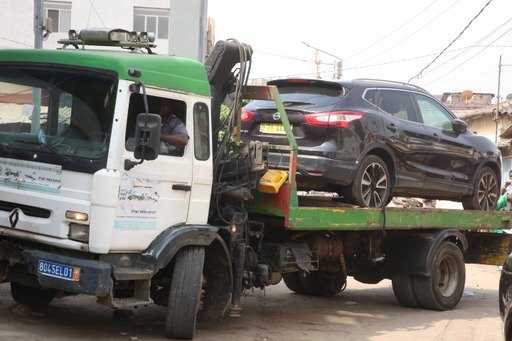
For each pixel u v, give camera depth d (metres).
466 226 11.21
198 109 7.39
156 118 6.46
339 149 8.88
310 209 8.43
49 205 6.67
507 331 5.82
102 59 6.71
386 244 10.70
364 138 9.20
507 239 12.27
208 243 7.35
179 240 7.04
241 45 8.12
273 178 8.13
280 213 8.20
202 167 7.41
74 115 6.77
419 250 10.51
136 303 6.80
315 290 11.51
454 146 10.91
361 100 9.43
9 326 7.26
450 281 11.00
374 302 11.42
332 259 9.75
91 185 6.54
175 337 7.33
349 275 11.20
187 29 30.61
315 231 9.34
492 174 11.91
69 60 6.84
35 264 6.70
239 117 8.26
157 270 6.84
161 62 7.04
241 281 7.98
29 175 6.84
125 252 6.78
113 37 7.55
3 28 29.42
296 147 8.27
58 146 6.73
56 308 8.59
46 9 30.41
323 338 8.13
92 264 6.48
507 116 32.16
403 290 10.73
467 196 11.45
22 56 7.07
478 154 11.43
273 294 11.64
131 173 6.69
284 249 8.65
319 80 9.34
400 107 10.12
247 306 10.09
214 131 8.05
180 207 7.21
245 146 8.20
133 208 6.73
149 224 6.91
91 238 6.48
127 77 6.65
